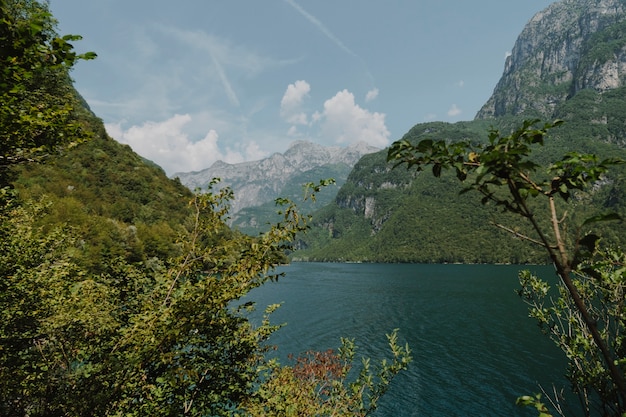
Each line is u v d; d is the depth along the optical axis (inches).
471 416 1155.3
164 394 250.2
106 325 271.7
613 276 134.0
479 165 92.7
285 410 314.5
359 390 393.1
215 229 259.0
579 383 241.0
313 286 4874.5
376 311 2933.1
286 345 1955.0
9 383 241.1
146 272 306.7
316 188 242.7
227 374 267.4
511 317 2556.6
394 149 101.3
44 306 288.0
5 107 198.1
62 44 176.7
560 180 90.3
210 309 231.3
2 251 319.9
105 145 6240.2
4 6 158.7
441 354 1776.6
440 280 5295.3
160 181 6643.7
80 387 243.8
